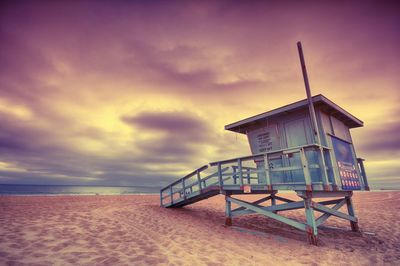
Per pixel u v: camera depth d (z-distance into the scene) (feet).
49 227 21.39
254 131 32.60
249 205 26.21
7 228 19.94
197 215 35.83
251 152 32.68
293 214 38.99
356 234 25.99
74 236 19.22
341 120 31.42
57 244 16.89
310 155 25.64
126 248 17.31
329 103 25.55
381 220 34.86
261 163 31.09
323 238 23.86
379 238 24.18
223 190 28.91
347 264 16.07
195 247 18.72
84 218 26.86
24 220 23.65
